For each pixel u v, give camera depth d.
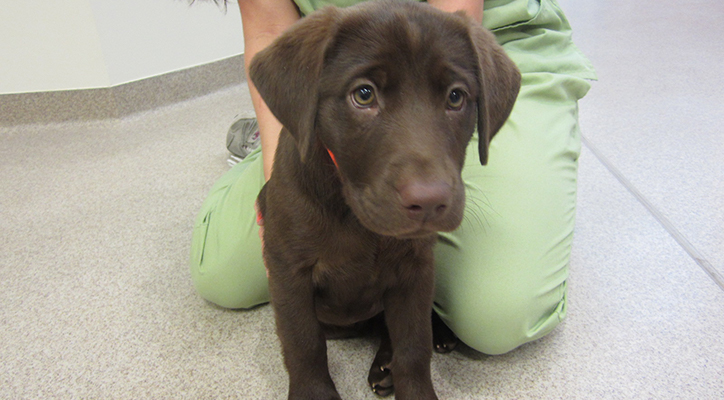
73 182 0.83
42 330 0.52
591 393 0.43
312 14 0.34
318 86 0.32
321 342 0.40
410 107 0.31
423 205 0.29
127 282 0.59
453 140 0.33
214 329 0.52
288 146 0.38
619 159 0.82
